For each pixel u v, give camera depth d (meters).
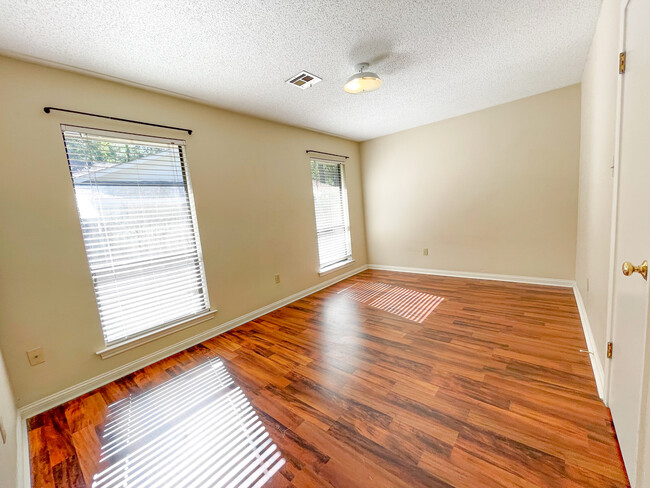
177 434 1.53
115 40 1.65
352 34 1.80
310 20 1.64
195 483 1.24
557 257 3.35
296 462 1.30
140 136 2.24
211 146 2.74
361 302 3.39
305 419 1.56
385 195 4.70
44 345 1.83
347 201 4.59
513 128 3.42
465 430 1.39
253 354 2.34
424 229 4.36
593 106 2.12
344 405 1.65
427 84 2.68
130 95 2.21
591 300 2.09
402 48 2.02
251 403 1.73
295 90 2.55
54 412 1.78
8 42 1.57
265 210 3.28
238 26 1.63
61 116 1.88
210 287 2.72
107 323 2.11
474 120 3.68
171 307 2.46
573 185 3.15
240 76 2.22
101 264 2.07
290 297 3.61
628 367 1.12
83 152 1.99
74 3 1.33
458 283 3.80
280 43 1.84
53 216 1.86
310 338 2.55
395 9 1.60
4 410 1.33
